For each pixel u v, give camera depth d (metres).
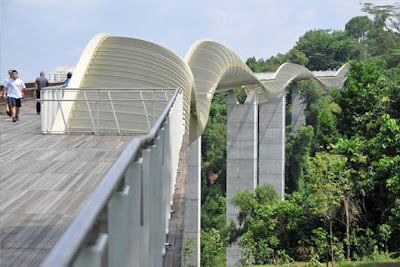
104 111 28.50
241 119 86.19
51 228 8.55
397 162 36.69
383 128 38.72
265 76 103.44
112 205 3.36
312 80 149.88
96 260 2.55
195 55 58.88
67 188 11.59
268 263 42.31
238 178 85.75
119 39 36.59
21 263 6.83
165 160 11.59
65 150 17.11
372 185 39.66
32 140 19.67
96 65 33.19
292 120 146.75
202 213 119.00
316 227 41.53
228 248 72.44
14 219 9.09
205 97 54.19
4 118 28.25
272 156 101.44
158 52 37.09
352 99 52.50
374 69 55.06
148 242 6.27
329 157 38.56
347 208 37.84
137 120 28.50
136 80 32.75
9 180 12.45
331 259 38.78
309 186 40.31
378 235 39.47
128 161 3.89
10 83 26.06
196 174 64.19
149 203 6.54
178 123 21.91
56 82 48.09
